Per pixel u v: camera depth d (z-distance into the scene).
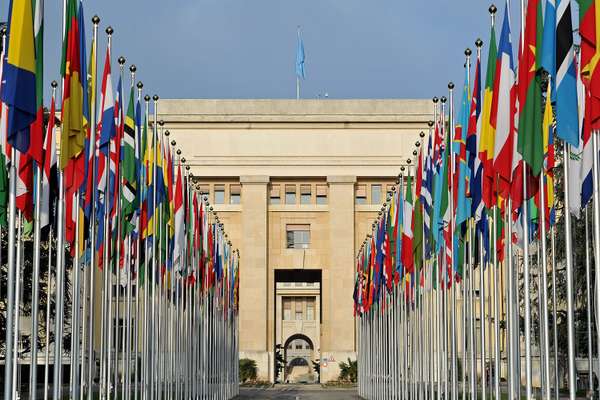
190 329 61.91
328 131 101.69
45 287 65.81
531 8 29.25
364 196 101.62
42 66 30.27
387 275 60.09
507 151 32.09
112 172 40.66
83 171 34.31
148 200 46.53
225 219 100.38
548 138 34.78
